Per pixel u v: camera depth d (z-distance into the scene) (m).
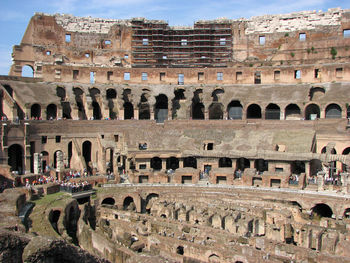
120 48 100.69
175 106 90.50
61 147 73.94
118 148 74.19
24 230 33.09
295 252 34.69
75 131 75.56
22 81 80.75
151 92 87.81
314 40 93.31
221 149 69.69
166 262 20.25
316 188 58.50
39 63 93.44
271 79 87.88
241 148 68.75
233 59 99.75
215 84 90.69
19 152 71.62
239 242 37.94
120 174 70.75
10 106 70.75
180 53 100.19
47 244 17.69
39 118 76.38
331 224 46.62
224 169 64.62
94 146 76.94
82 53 97.94
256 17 99.69
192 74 91.62
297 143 67.12
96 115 90.31
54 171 63.88
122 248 36.03
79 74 87.50
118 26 100.50
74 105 80.50
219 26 100.56
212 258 35.47
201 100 90.06
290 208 53.69
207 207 49.50
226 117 83.62
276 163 64.00
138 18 101.25
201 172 68.81
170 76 91.88
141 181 65.62
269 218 47.88
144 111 90.62
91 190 57.78
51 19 95.62
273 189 59.25
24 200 45.66
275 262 32.31
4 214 39.09
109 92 91.06
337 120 69.69
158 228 43.91
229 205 51.53
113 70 90.25
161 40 100.12
